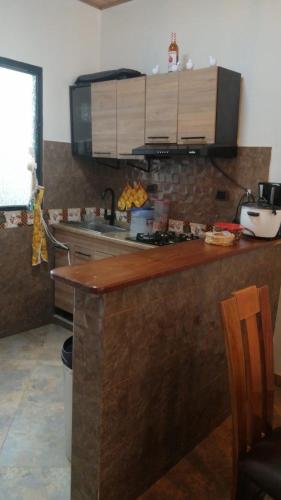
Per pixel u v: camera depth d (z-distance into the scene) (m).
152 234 3.03
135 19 3.19
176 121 2.61
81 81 3.25
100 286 1.23
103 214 3.75
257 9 2.47
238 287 2.06
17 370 2.65
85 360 1.36
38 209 3.16
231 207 2.79
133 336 1.43
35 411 2.21
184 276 1.64
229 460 1.91
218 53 2.70
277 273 2.46
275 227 2.25
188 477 1.79
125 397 1.46
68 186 3.46
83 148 3.32
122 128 2.98
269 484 1.18
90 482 1.46
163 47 3.04
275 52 2.43
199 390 1.94
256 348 1.36
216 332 1.97
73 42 3.28
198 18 2.77
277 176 2.52
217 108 2.42
